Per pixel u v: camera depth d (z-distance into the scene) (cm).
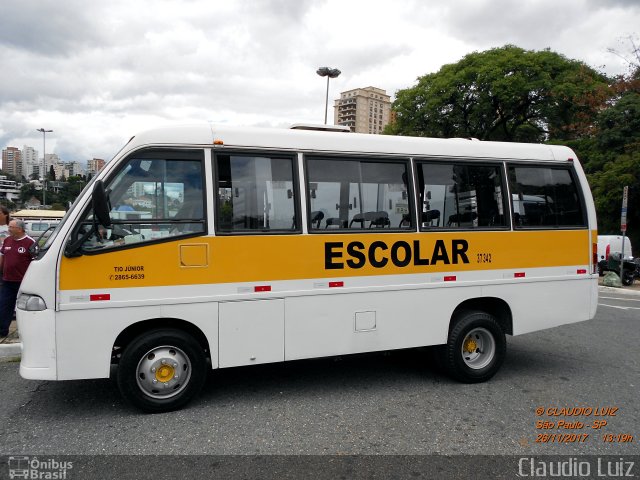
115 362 473
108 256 438
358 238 518
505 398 521
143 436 419
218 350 472
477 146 582
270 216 490
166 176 460
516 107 2825
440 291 554
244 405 491
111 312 440
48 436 418
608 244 1745
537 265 600
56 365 429
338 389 543
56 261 427
